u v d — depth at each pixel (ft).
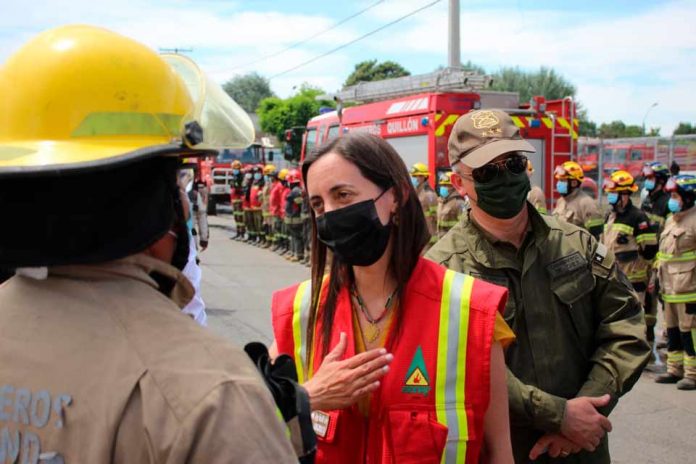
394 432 5.65
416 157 38.81
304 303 6.48
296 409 4.17
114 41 3.79
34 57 3.72
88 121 3.62
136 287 3.74
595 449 7.73
